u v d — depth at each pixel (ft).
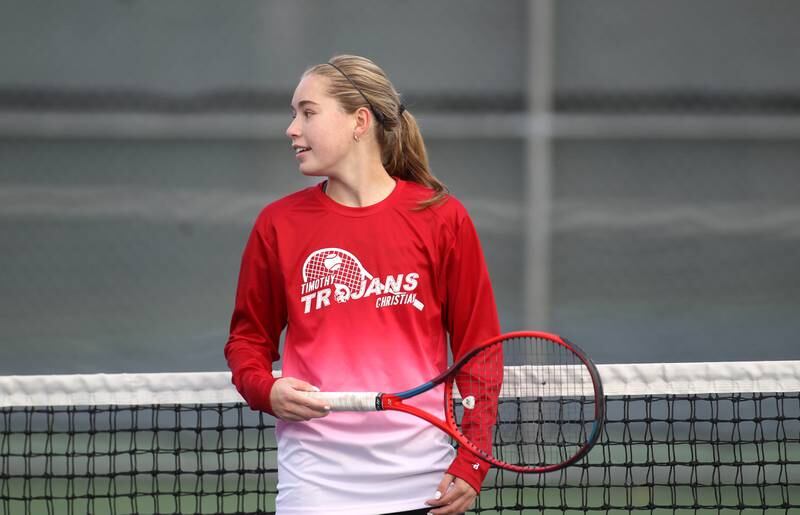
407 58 125.59
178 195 122.62
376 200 29.22
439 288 28.99
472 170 124.16
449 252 28.84
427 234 28.68
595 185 124.06
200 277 120.78
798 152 124.06
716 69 124.77
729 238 122.31
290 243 28.94
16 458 81.97
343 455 28.19
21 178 121.39
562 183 123.75
